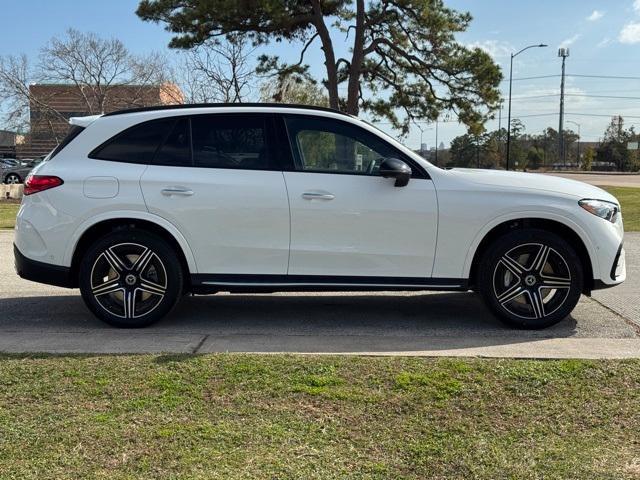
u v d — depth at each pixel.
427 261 5.15
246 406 3.47
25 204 5.24
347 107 23.66
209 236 5.14
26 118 35.88
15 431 3.19
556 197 5.12
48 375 3.89
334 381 3.78
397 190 5.11
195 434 3.17
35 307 6.14
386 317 5.75
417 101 23.92
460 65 21.95
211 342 4.75
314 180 5.12
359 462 2.93
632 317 5.68
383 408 3.45
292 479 2.78
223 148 5.23
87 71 32.62
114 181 5.12
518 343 4.79
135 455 2.97
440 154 73.69
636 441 3.13
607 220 5.18
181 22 20.34
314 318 5.71
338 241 5.12
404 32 23.22
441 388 3.68
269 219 5.11
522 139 97.81
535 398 3.57
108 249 5.16
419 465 2.90
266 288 5.23
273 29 20.97
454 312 5.95
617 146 89.44
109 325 5.35
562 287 5.18
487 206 5.09
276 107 5.29
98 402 3.52
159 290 5.22
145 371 3.95
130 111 5.36
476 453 3.00
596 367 3.98
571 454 3.00
